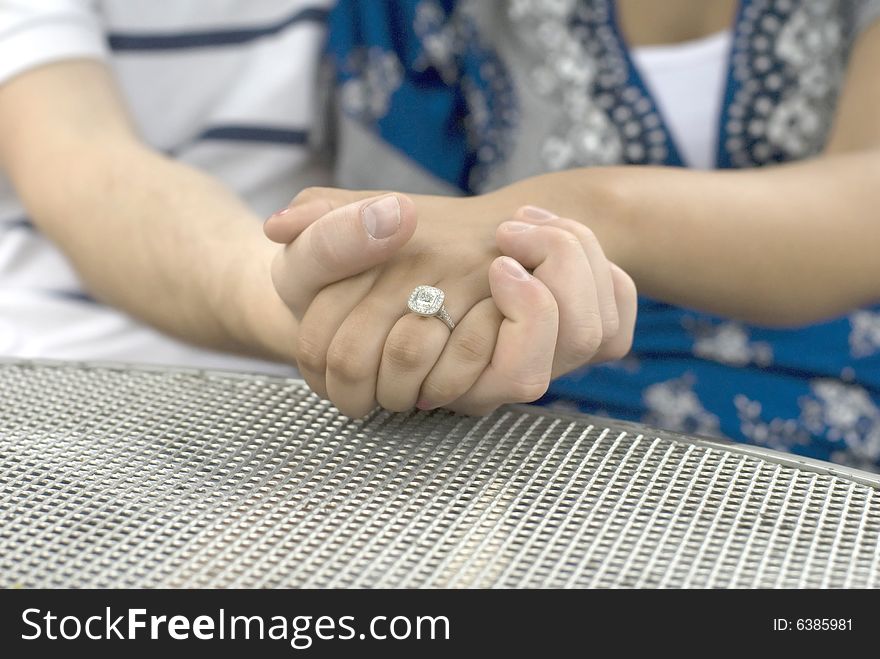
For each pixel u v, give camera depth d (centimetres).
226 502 71
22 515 70
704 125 105
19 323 106
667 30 106
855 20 103
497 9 105
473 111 106
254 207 112
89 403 78
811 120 104
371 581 67
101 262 96
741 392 101
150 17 111
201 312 90
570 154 104
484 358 76
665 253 86
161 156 100
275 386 80
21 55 103
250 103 110
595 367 102
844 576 67
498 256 78
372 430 76
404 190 108
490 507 71
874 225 89
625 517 70
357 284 77
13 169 103
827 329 102
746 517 70
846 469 73
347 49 107
